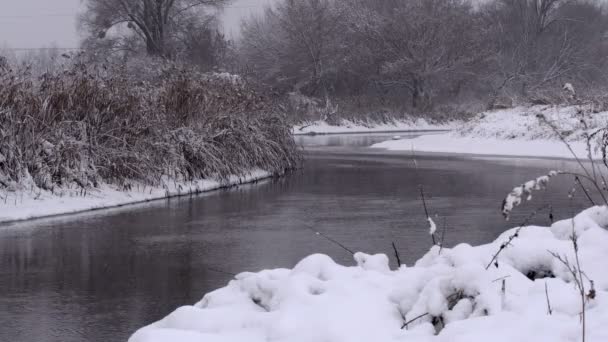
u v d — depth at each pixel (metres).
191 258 9.48
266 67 62.41
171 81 18.08
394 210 13.71
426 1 61.44
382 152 30.45
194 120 17.78
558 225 6.46
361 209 13.89
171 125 17.31
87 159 14.78
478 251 5.66
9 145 13.52
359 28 61.47
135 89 16.36
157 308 7.12
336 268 5.32
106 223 12.33
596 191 16.06
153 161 15.93
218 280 8.25
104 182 15.18
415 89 61.50
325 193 16.48
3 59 14.22
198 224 12.23
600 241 5.86
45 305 7.24
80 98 15.00
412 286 4.92
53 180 14.23
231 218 12.89
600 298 4.57
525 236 6.25
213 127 18.28
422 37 59.72
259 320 4.50
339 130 52.53
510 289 4.92
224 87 19.78
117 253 9.82
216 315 4.59
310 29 60.47
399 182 18.64
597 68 62.28
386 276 5.18
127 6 56.66
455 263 5.24
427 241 10.48
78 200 14.03
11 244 10.45
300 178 19.88
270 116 21.89
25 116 13.76
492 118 34.72
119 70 16.91
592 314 4.30
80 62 15.46
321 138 43.03
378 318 4.49
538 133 29.95
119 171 15.23
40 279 8.34
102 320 6.71
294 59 61.44
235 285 5.24
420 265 5.72
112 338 6.18
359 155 28.56
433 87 61.81
